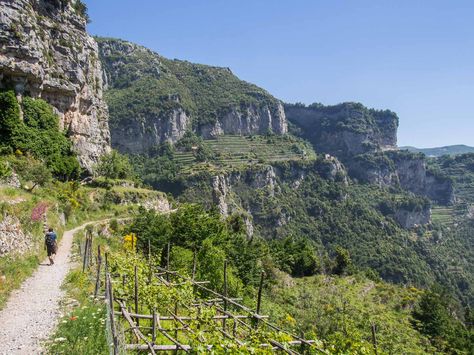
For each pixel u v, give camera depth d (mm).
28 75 62062
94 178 83000
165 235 33375
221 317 13234
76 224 44969
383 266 153375
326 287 47438
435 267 175625
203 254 29797
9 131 57281
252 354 8859
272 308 30234
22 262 18422
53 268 19609
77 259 22406
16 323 11633
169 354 11336
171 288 14781
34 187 44000
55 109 72688
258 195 187250
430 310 36125
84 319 11102
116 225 50594
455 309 60719
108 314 9477
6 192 24172
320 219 196750
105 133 104188
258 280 39219
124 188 81812
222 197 163125
